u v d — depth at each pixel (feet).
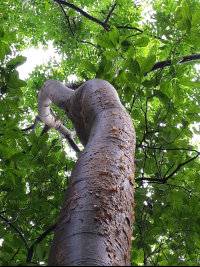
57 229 4.19
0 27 9.50
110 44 9.20
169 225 9.10
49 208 10.50
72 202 4.35
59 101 9.96
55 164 10.84
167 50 14.94
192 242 8.87
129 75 9.33
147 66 9.05
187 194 10.71
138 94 10.28
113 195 4.42
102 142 5.43
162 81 9.93
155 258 8.91
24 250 9.77
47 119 15.80
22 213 10.12
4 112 9.63
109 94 7.18
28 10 21.95
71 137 17.60
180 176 11.45
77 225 3.95
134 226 9.96
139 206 10.11
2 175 10.27
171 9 15.89
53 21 21.52
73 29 20.62
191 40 9.40
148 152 11.72
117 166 4.93
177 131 10.92
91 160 5.00
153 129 11.29
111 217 4.12
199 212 9.09
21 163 11.71
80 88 8.32
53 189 10.77
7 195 9.71
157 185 10.89
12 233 10.12
